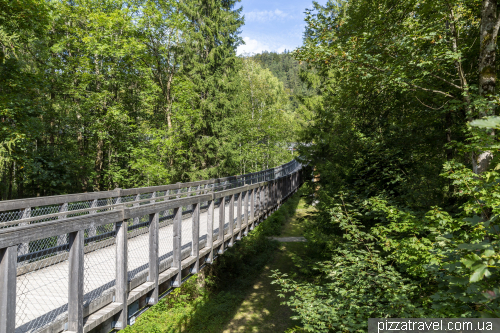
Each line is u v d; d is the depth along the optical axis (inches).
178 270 193.8
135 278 159.3
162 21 611.2
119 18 544.4
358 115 427.8
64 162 559.2
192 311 477.4
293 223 970.1
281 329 431.8
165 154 652.1
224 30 804.0
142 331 417.1
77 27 603.8
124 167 704.4
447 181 304.7
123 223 141.6
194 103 743.1
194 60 736.3
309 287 228.2
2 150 390.9
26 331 104.2
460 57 226.1
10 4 395.9
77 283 113.7
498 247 59.3
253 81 1090.7
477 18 263.7
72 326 112.8
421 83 260.7
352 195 330.0
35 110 480.7
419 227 192.2
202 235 281.0
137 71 646.5
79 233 114.7
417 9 250.2
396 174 321.4
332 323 189.2
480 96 202.2
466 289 73.5
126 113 604.4
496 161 89.4
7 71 428.8
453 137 333.7
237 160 791.1
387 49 258.7
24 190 621.6
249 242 677.9
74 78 603.2
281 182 589.3
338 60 274.5
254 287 571.5
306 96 669.9
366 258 201.8
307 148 559.8
